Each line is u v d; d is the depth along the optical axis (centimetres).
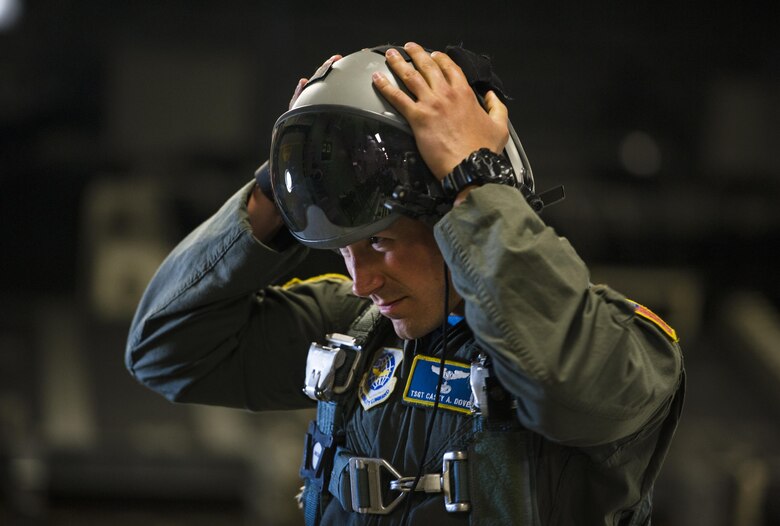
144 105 1939
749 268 1814
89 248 1727
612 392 272
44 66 1908
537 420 273
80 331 1614
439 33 1986
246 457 1170
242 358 378
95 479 1166
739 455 1126
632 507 316
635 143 1900
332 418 338
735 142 1998
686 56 2005
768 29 1997
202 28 1952
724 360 1628
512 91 1988
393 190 296
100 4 1912
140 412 1348
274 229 361
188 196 1816
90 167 1878
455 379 312
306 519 345
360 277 315
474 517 295
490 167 282
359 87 300
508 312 266
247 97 1964
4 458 1145
